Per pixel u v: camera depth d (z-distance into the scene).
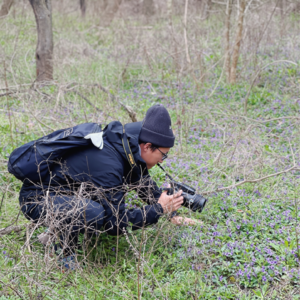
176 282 2.83
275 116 5.98
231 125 5.65
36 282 2.47
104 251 3.09
